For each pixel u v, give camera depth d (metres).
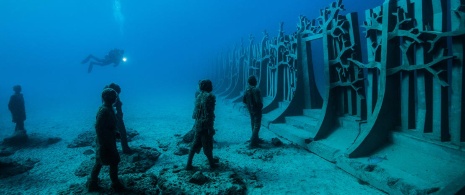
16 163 6.09
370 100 6.25
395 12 5.42
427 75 4.98
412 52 5.19
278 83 11.63
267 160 6.39
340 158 5.77
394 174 4.63
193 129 8.22
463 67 4.31
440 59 4.50
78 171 5.71
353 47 6.68
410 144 5.13
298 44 9.91
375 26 5.85
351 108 7.12
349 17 6.87
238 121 11.48
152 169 5.96
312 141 7.14
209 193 4.45
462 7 4.10
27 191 4.89
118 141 8.33
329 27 7.62
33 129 10.68
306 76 9.88
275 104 11.62
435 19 4.72
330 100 7.48
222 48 25.50
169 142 8.26
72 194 4.53
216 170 5.52
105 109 4.30
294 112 9.97
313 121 8.60
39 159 6.72
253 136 7.37
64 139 8.91
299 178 5.32
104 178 5.20
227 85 22.92
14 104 8.98
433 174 4.34
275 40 12.27
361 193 4.61
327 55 7.55
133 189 4.66
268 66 13.27
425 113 5.04
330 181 5.13
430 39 4.80
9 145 8.09
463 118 4.38
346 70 6.96
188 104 18.36
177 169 5.57
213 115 5.48
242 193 4.61
